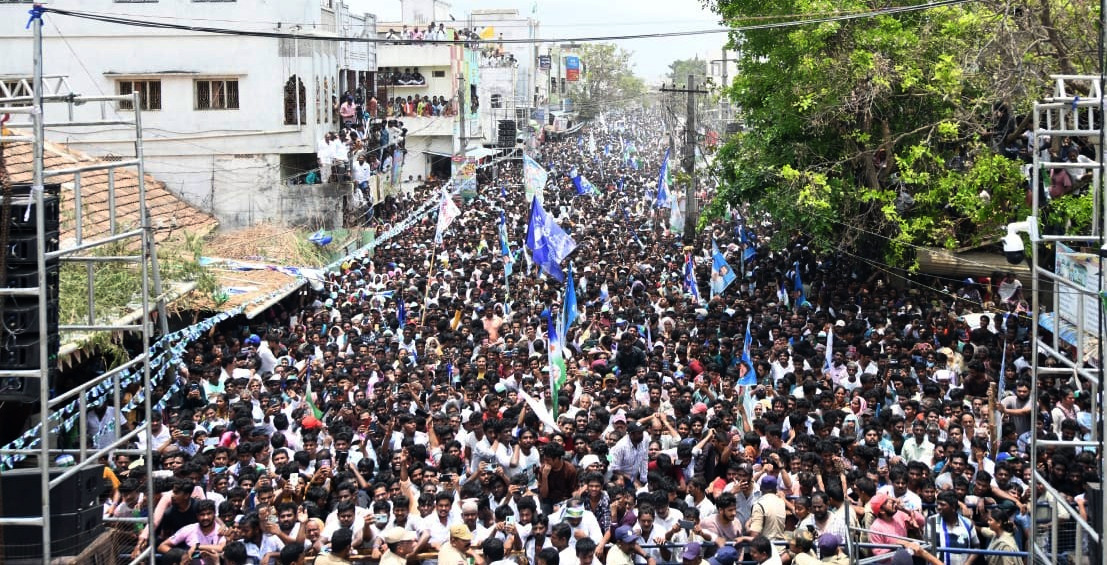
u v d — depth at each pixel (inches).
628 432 531.5
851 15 917.2
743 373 689.0
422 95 2385.6
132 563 368.2
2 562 335.6
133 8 1289.4
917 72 951.6
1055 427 595.2
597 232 1403.8
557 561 406.0
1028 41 816.9
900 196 1021.8
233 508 450.9
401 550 429.4
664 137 3954.2
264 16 1298.0
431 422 577.6
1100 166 371.6
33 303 340.2
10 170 907.4
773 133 1072.2
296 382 655.1
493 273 1090.1
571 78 4790.8
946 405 609.3
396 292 987.3
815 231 1028.5
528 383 669.9
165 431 582.9
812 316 897.5
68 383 660.7
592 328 844.0
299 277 1011.3
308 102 1338.6
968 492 503.2
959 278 1008.2
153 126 1304.1
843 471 510.3
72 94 366.9
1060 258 394.3
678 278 1111.6
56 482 330.3
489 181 2192.4
